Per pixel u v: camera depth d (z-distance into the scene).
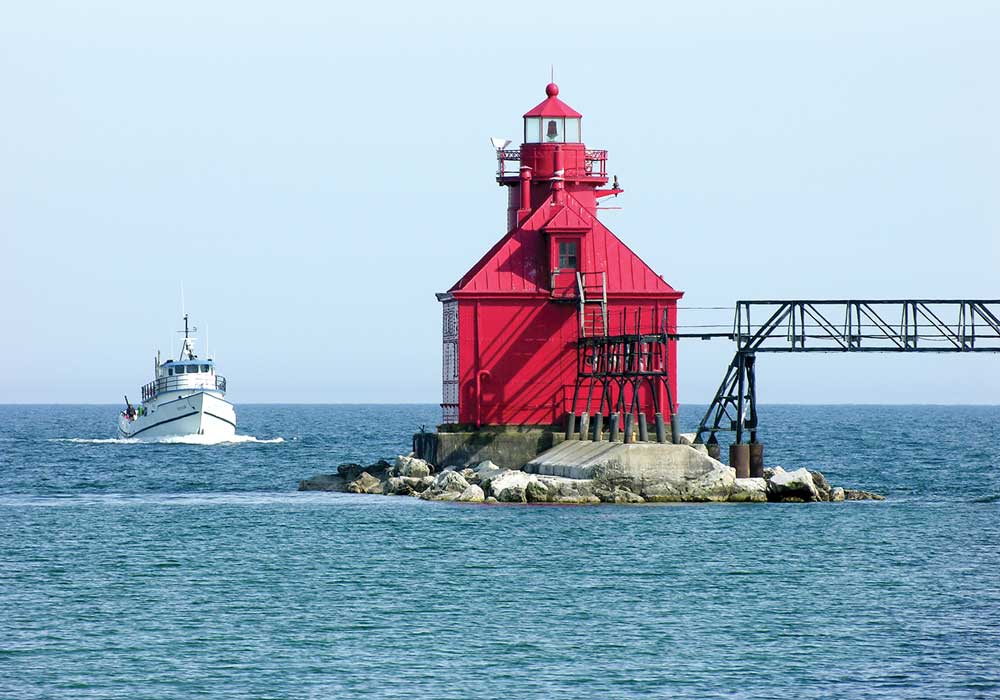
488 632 147.12
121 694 123.94
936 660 134.75
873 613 156.38
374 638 144.38
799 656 136.62
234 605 161.62
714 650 139.12
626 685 126.69
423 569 185.50
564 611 157.62
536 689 125.44
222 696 123.31
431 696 123.38
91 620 153.38
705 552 198.12
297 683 127.38
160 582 177.38
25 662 134.62
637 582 175.25
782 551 199.38
